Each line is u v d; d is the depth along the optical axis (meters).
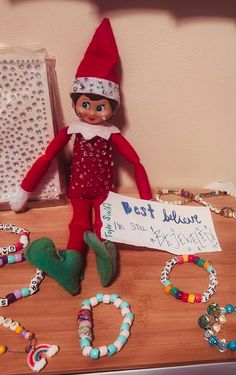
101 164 0.34
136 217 0.33
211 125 0.38
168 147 0.38
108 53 0.30
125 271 0.31
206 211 0.36
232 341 0.27
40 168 0.33
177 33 0.33
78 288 0.29
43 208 0.36
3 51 0.31
